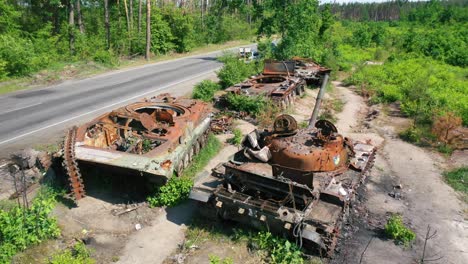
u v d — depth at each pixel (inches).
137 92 715.4
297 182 296.2
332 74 1075.3
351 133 604.1
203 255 278.1
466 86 921.5
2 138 452.8
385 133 605.6
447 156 513.7
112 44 1196.5
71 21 1041.5
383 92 843.4
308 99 789.9
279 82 756.6
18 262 252.2
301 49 1110.4
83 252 263.3
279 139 340.2
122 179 350.9
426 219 351.6
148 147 357.7
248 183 303.1
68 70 884.6
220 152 477.7
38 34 989.8
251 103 619.2
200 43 1667.1
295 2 1075.3
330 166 322.3
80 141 334.6
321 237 268.1
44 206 279.9
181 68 1040.8
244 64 903.7
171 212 327.9
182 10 1496.1
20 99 633.6
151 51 1300.4
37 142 443.2
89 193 341.1
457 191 413.4
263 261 274.4
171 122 398.9
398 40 1768.0
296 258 269.1
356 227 328.5
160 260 271.1
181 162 376.2
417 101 746.8
